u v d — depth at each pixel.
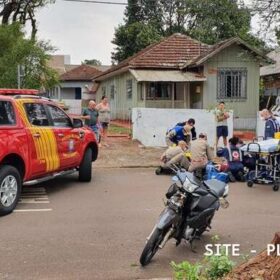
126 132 22.19
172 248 6.58
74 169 11.26
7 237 6.95
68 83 51.28
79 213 8.47
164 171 13.09
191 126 13.54
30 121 9.31
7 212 8.34
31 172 9.16
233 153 12.16
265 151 11.05
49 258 6.04
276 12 12.42
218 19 16.72
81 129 11.40
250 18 14.96
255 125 24.89
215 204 6.68
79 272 5.58
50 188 10.88
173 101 26.12
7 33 24.47
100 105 18.80
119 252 6.31
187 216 6.40
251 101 25.59
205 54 24.70
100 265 5.82
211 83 25.12
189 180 6.31
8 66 23.12
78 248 6.46
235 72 25.31
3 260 5.95
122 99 30.08
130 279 5.40
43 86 24.39
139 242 6.75
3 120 8.59
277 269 4.07
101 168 14.08
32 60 23.81
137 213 8.48
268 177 11.24
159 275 5.53
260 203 9.52
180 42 27.30
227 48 25.08
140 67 25.50
